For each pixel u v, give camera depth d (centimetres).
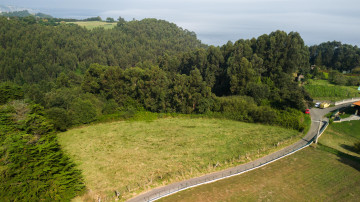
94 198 2927
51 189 2602
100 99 7000
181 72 10969
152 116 6444
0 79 10788
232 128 5488
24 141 2886
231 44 9906
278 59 8238
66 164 3148
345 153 4116
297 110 5947
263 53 8656
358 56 10394
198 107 6388
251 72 7300
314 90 8025
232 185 3117
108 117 6116
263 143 4562
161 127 5656
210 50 9694
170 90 6644
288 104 6175
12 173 2483
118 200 2869
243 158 3925
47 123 3853
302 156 3962
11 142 2802
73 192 2834
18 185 2433
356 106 6350
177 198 2848
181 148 4434
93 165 3816
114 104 6581
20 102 4491
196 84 6388
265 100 6719
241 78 7412
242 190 3019
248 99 6700
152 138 4962
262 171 3475
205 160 3922
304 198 2916
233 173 3441
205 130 5394
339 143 4647
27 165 2641
